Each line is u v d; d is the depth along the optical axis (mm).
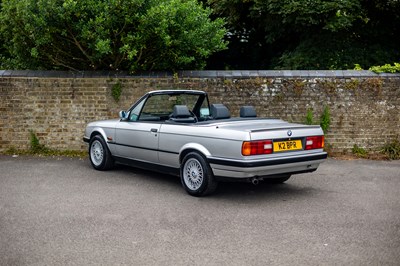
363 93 10680
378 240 4852
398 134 10805
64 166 9250
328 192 7133
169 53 10641
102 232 5090
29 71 10797
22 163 9547
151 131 7578
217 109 7418
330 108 10719
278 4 12438
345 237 4945
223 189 7336
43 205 6238
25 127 10781
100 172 8664
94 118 10766
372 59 13375
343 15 12547
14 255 4387
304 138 6730
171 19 10250
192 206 6246
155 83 10695
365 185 7660
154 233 5066
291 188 7426
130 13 9867
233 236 4977
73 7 9500
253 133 6176
